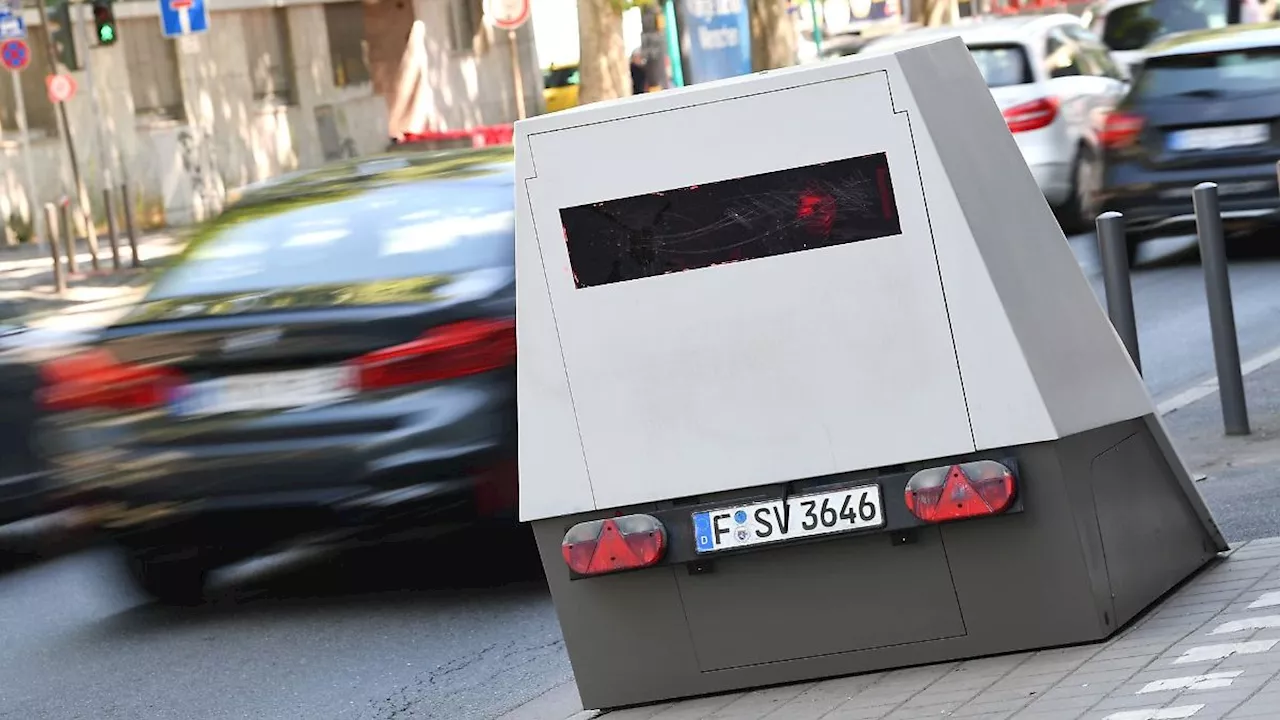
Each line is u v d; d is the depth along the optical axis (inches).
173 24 1379.2
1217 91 711.7
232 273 373.4
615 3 1354.6
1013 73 844.0
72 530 473.7
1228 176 707.4
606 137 243.6
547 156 244.8
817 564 245.1
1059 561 239.3
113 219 1282.0
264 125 1750.7
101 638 371.6
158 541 366.6
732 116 240.2
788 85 238.8
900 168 236.1
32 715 323.3
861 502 239.0
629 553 244.4
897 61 235.8
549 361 248.1
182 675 339.0
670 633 251.4
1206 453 390.9
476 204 369.7
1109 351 254.8
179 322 362.3
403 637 347.3
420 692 310.7
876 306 238.4
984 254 235.8
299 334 349.1
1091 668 231.8
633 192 243.0
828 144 237.9
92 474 368.8
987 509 233.6
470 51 2098.9
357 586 389.7
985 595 242.2
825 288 239.5
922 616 244.4
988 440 236.7
